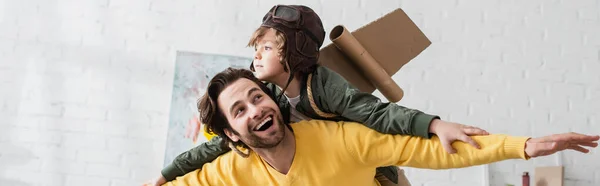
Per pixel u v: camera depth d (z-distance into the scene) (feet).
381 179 4.81
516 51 8.81
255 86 4.04
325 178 4.00
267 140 3.91
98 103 8.23
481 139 3.43
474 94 8.60
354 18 8.64
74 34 8.39
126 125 8.19
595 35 9.00
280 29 4.06
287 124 4.14
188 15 8.52
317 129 4.12
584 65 8.86
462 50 8.72
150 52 8.39
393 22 4.71
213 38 8.45
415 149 3.66
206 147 4.57
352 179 4.04
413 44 4.78
